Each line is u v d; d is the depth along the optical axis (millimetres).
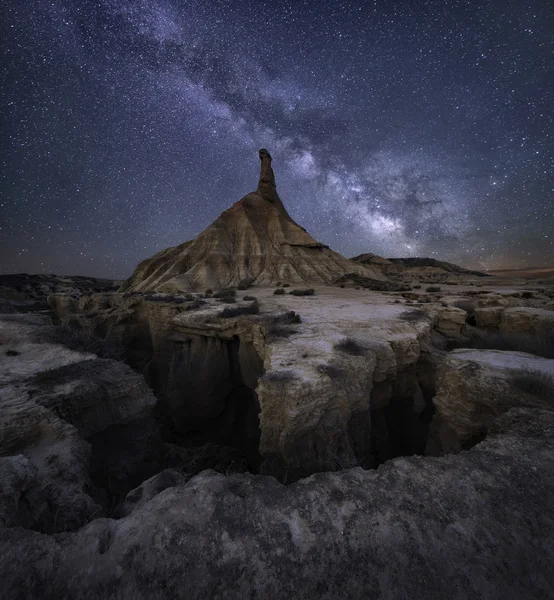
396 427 9750
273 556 2141
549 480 2885
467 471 3020
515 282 49031
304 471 5766
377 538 2271
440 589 1932
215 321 13508
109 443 6059
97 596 1902
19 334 8977
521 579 2008
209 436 13219
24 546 2213
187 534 2314
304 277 50156
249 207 67375
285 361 7535
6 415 4527
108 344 10070
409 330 10930
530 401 5066
